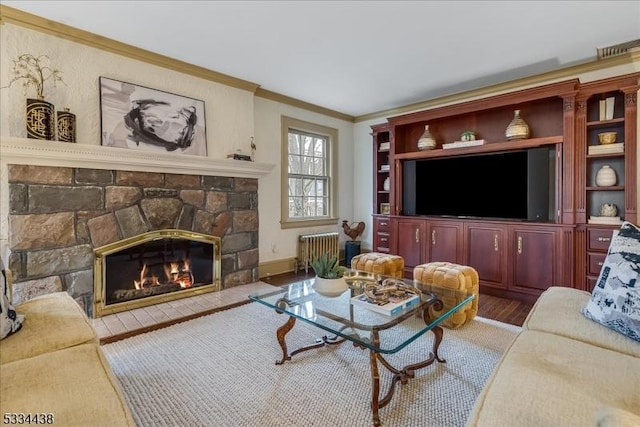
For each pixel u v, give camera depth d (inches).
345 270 89.6
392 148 176.2
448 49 118.6
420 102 182.4
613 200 124.9
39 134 95.7
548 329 57.0
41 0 88.9
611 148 117.6
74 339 54.6
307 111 188.7
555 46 116.4
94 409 38.9
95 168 108.0
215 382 72.5
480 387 70.3
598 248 118.1
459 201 154.0
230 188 145.9
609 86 115.4
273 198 171.9
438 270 103.3
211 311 116.9
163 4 91.1
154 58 122.6
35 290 97.9
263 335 97.0
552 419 33.8
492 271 139.4
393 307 71.4
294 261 180.9
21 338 52.6
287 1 89.8
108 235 111.8
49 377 43.3
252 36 109.3
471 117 162.1
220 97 143.9
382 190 194.1
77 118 107.0
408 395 67.6
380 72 140.5
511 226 134.1
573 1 89.4
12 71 95.9
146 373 76.0
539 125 141.3
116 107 114.0
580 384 39.4
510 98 134.6
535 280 128.4
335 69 137.2
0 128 95.0
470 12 95.0
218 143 143.3
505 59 127.2
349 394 68.2
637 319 50.3
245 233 152.1
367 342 58.6
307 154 194.2
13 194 93.8
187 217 131.6
